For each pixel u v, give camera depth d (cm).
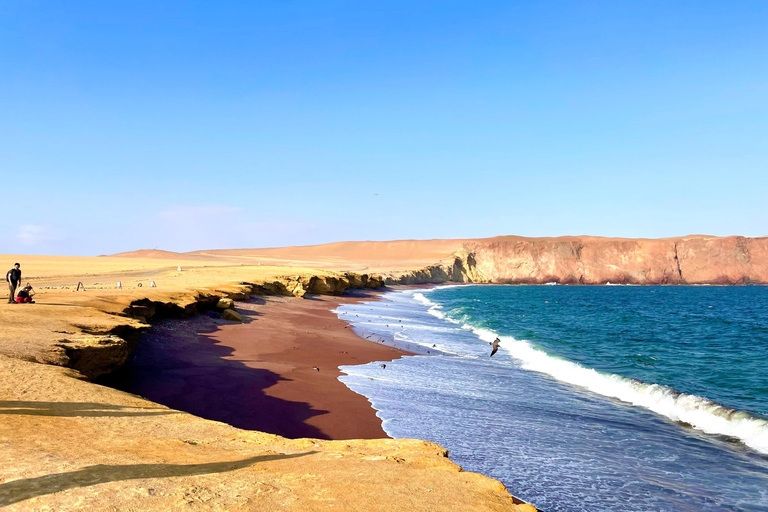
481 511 527
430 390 1859
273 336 2725
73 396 916
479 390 1908
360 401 1628
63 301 2069
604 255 19988
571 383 2108
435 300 8450
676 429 1494
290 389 1692
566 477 1129
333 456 704
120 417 831
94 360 1329
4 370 995
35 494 475
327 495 534
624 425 1528
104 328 1552
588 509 983
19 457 580
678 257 19375
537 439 1373
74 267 7062
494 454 1247
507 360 2625
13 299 1959
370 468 643
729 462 1238
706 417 1591
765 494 1061
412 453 754
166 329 2342
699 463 1229
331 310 4809
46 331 1412
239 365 1939
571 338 3750
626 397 1878
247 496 512
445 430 1402
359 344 2811
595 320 5353
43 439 661
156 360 1797
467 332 3841
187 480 546
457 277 18950
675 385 2122
